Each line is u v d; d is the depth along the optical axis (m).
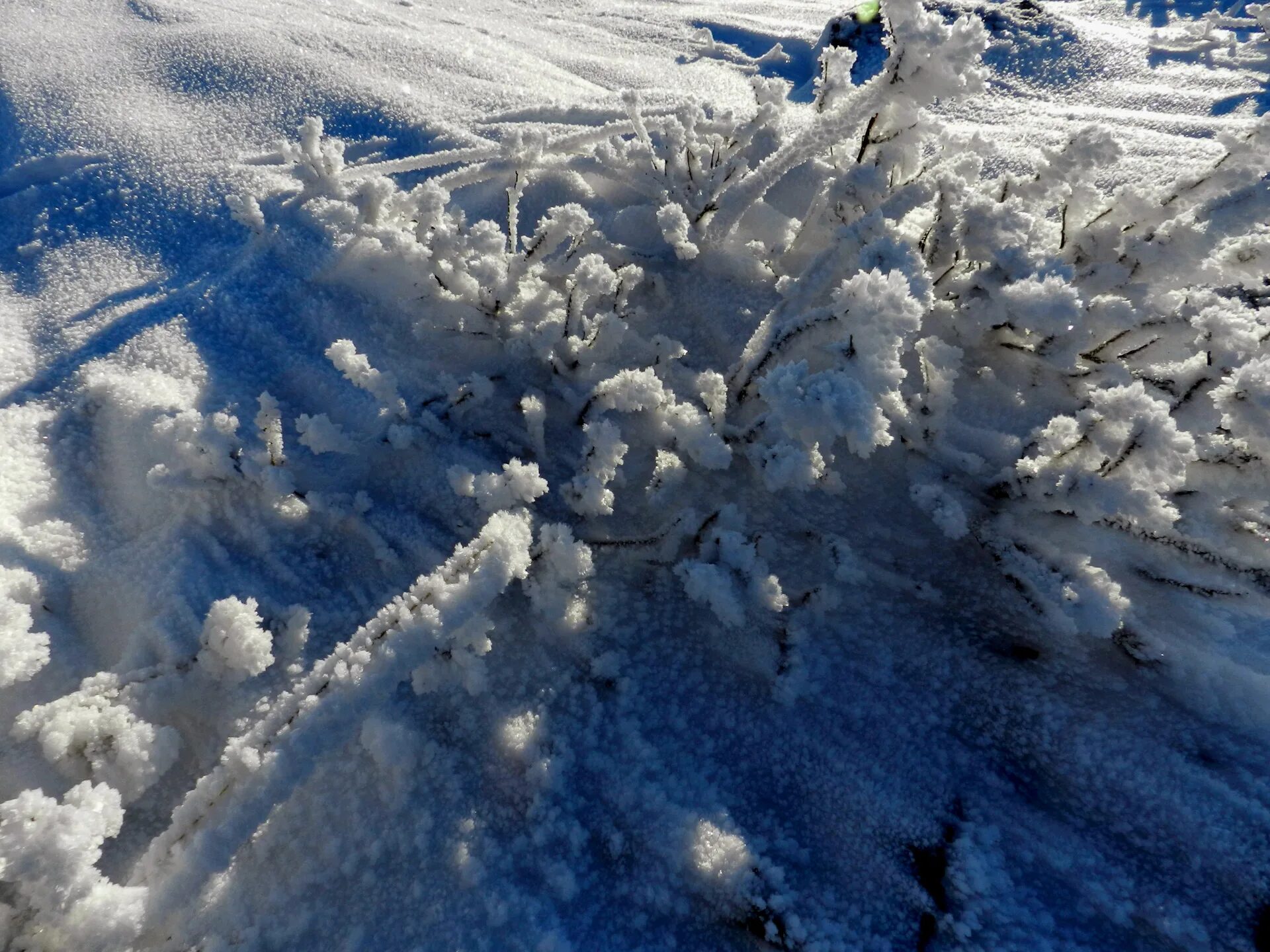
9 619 1.48
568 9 6.45
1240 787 1.43
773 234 2.60
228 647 1.53
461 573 1.55
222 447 1.84
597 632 1.67
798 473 1.62
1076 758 1.50
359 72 3.65
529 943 1.25
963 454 1.93
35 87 3.41
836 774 1.50
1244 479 1.77
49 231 2.81
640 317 2.35
